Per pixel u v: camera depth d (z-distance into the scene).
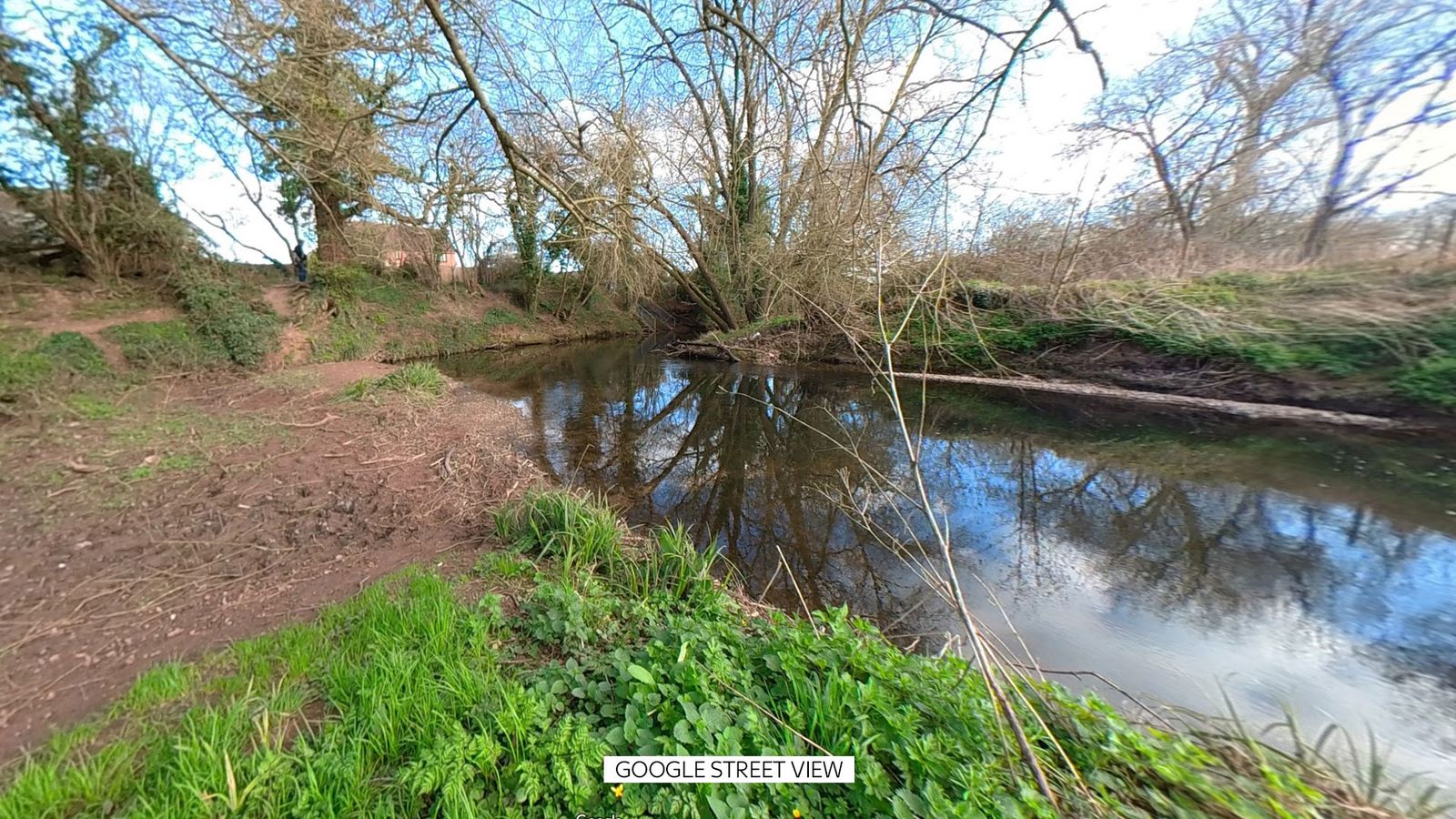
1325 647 3.21
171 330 8.12
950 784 1.60
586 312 19.75
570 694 2.11
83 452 4.89
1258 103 10.67
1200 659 3.13
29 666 2.39
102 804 1.58
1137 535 4.75
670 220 12.41
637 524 4.88
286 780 1.58
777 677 2.14
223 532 3.77
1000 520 5.11
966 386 10.45
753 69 12.30
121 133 8.20
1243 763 2.00
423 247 11.23
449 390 9.12
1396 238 9.93
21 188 7.70
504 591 3.09
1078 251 10.42
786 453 7.02
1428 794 1.88
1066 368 10.08
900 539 4.73
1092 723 2.01
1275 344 8.12
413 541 3.84
